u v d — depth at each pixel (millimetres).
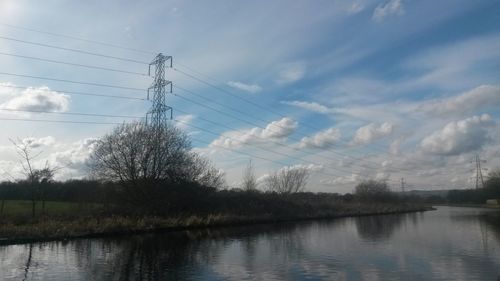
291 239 37156
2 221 38000
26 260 24750
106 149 53188
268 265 22875
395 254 27016
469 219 65938
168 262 23953
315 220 68250
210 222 52719
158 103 55688
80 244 33125
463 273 20375
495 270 21125
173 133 57625
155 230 45219
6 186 58094
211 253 27766
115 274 20391
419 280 18766
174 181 55406
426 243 33250
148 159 53562
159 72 55844
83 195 55844
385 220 67875
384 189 128875
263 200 71812
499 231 43250
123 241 35344
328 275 20031
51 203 57781
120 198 51969
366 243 33625
